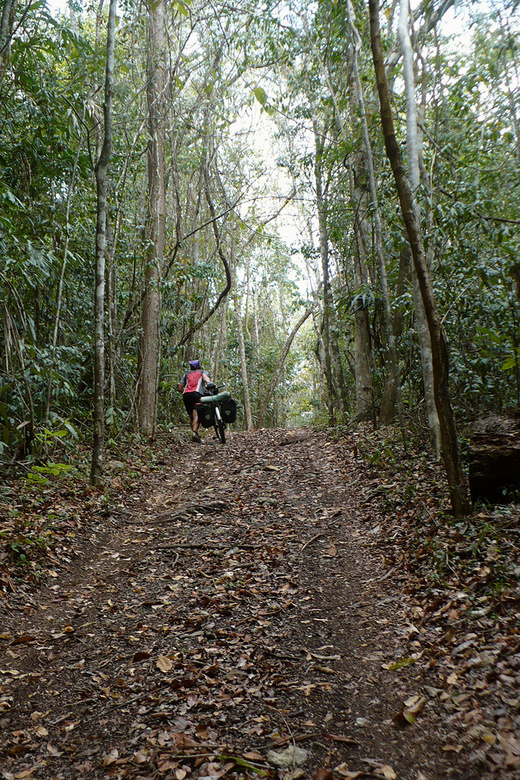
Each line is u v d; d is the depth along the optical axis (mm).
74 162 8234
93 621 4207
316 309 19266
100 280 7676
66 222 8078
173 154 12742
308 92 12070
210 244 20969
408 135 6020
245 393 24469
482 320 7230
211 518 6762
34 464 7230
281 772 2514
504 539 4422
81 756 2668
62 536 5773
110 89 7422
